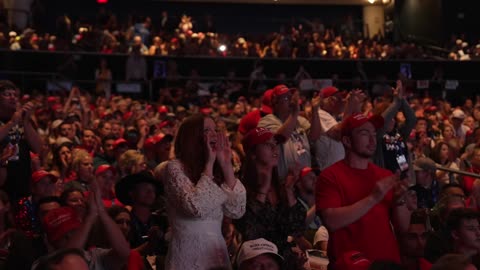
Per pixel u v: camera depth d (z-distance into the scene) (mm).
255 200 5953
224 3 37281
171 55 24859
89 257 5957
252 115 9188
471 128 17469
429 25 35125
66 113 15109
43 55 23688
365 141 6059
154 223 7590
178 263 5453
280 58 25609
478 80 25391
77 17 34344
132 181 7566
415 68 25750
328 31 33562
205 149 5602
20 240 6531
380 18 37281
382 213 6012
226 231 6676
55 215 6105
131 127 13227
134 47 24531
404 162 8727
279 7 37812
